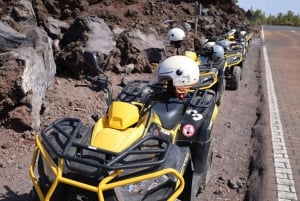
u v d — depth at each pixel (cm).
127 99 477
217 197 514
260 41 3672
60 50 1044
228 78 1215
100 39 1084
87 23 1104
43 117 718
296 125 871
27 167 537
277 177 587
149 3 2183
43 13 1313
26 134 625
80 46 1017
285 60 2186
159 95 448
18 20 1086
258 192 530
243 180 572
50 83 841
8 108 636
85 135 378
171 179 361
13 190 478
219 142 723
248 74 1580
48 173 352
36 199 363
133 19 1786
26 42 782
